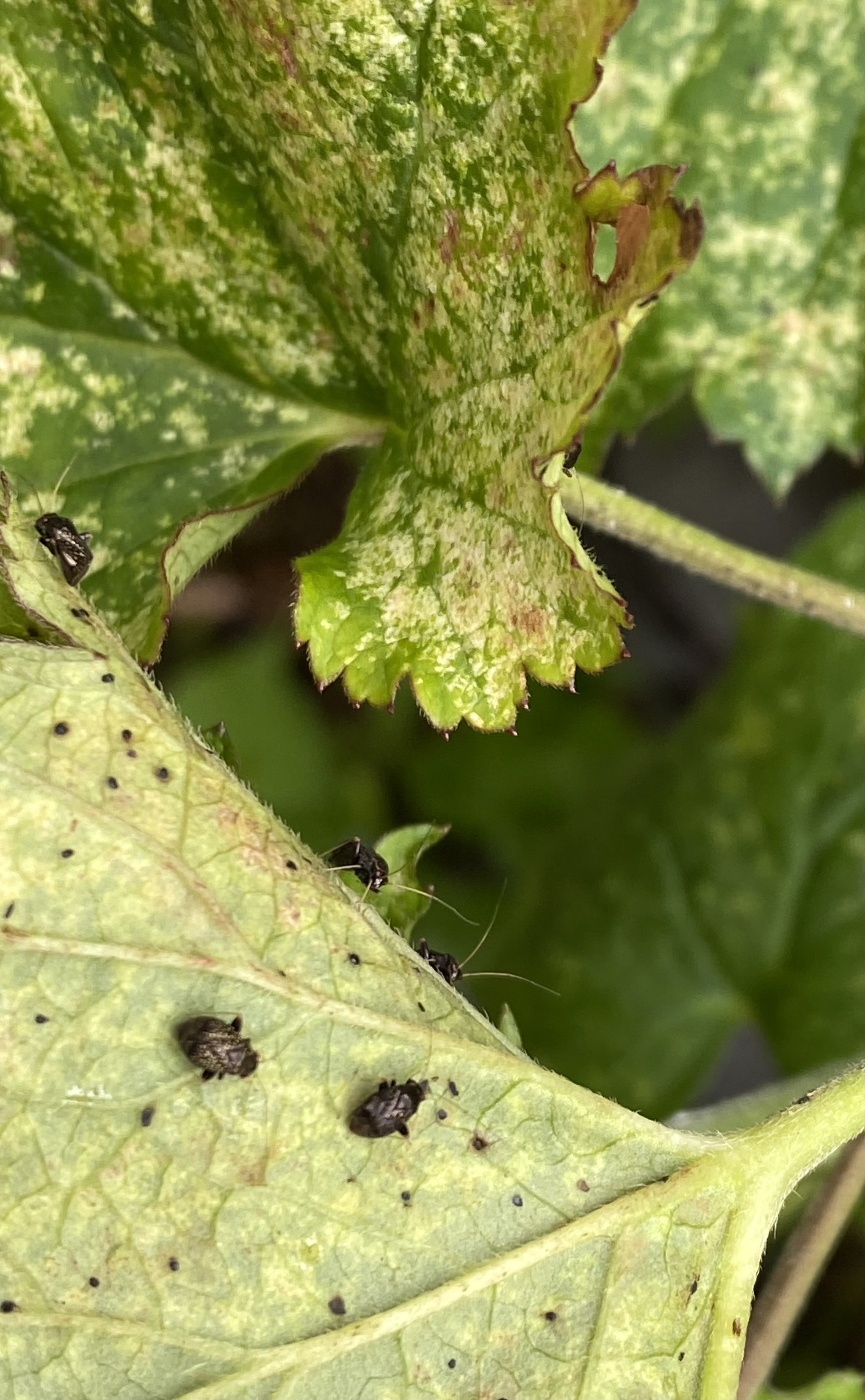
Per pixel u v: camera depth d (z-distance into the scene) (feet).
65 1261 0.29
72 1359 0.29
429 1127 0.30
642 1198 0.31
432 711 0.30
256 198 0.32
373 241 0.31
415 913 0.31
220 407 0.33
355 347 0.32
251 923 0.30
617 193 0.29
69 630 0.30
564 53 0.29
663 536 0.33
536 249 0.30
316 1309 0.30
